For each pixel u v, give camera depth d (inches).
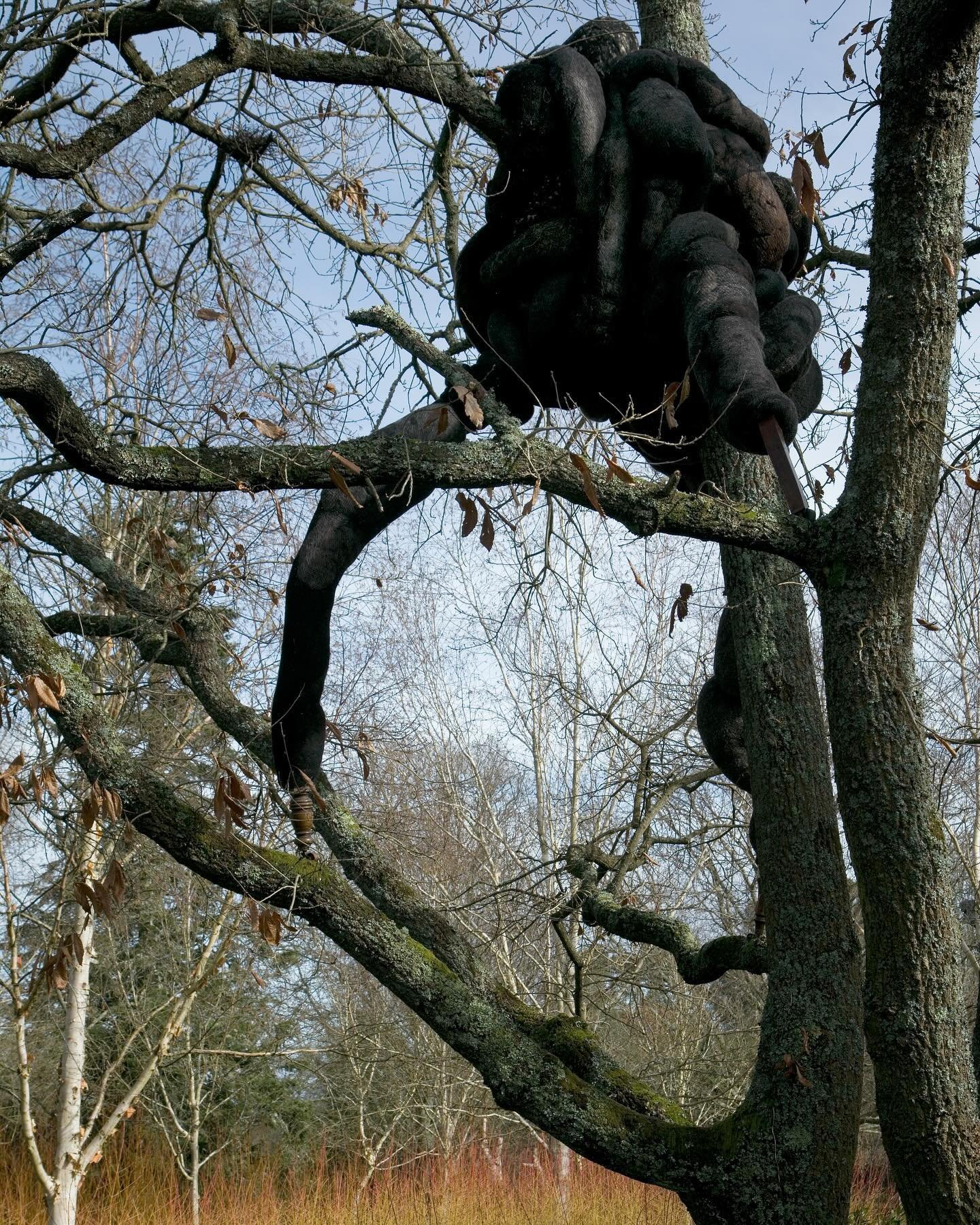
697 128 175.6
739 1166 158.1
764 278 181.5
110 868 150.4
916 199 157.6
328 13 207.0
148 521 334.3
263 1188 650.8
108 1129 495.5
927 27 152.1
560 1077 158.1
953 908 151.9
